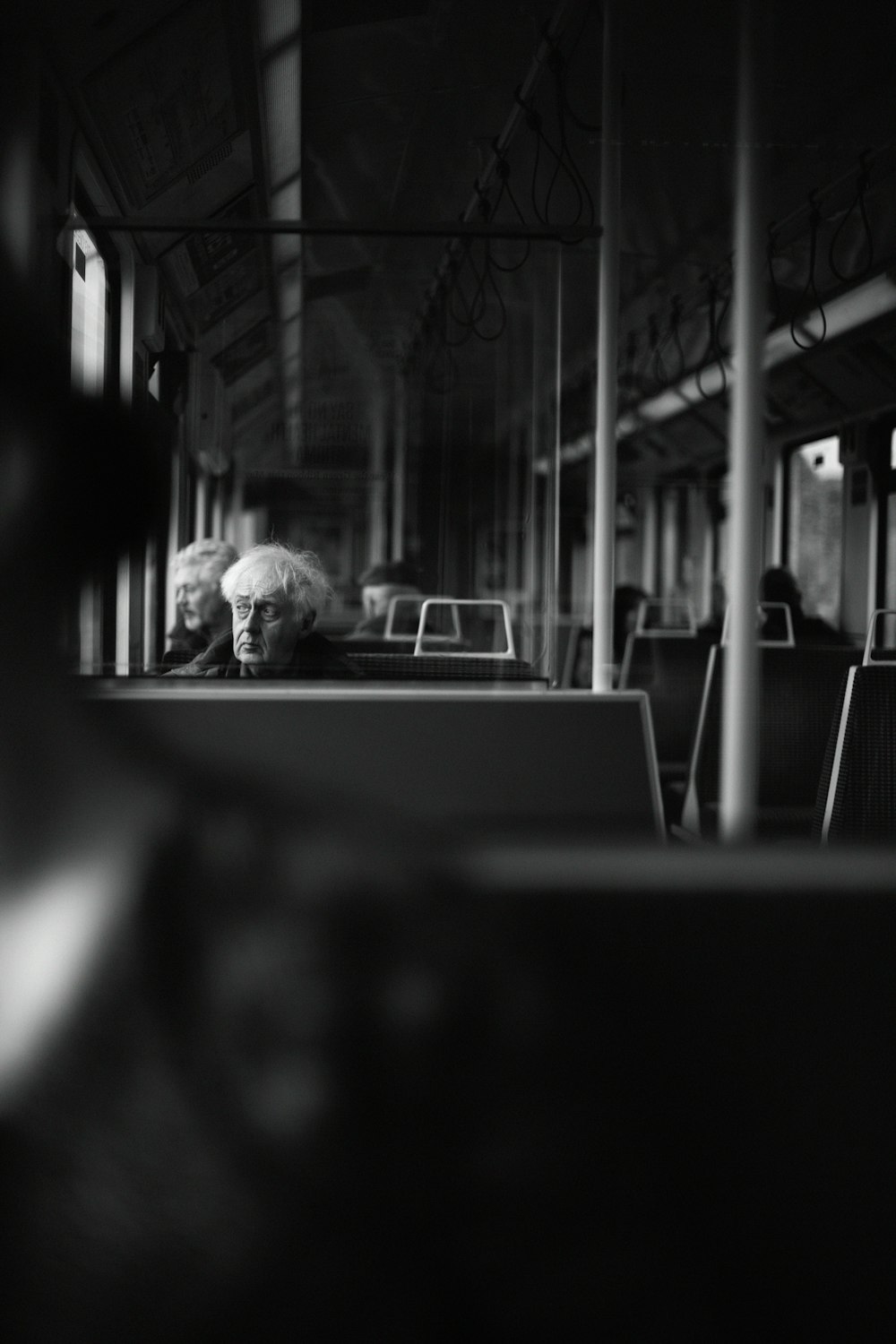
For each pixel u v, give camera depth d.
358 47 4.89
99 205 4.46
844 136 5.42
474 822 2.87
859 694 3.65
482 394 7.52
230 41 4.40
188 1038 0.74
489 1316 0.86
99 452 0.70
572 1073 0.88
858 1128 0.92
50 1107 0.73
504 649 4.47
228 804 0.75
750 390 2.07
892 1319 0.91
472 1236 0.85
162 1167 0.77
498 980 0.85
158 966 0.72
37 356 0.69
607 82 3.37
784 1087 0.91
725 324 8.71
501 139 5.87
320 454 8.34
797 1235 0.91
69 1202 0.77
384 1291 0.83
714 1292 0.89
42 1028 0.71
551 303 3.56
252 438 7.53
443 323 6.75
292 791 0.79
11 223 3.04
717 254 7.15
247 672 3.20
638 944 0.90
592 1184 0.88
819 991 0.92
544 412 3.69
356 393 7.89
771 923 0.92
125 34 3.76
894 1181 0.91
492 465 8.15
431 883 0.83
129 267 3.46
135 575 3.36
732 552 2.09
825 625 8.31
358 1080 0.81
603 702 2.97
